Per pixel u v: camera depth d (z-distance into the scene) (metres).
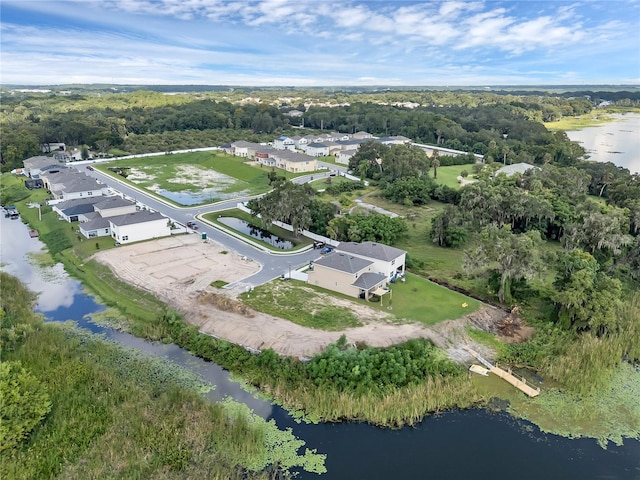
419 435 37.03
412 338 48.62
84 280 64.44
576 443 36.66
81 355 45.66
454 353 47.91
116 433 35.12
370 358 43.25
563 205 85.06
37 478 31.36
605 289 51.00
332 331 49.44
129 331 51.72
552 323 51.88
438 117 199.12
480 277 65.31
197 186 120.00
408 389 40.78
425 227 88.81
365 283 56.59
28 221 92.00
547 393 42.59
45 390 37.12
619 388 43.56
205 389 41.75
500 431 37.72
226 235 81.00
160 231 79.50
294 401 40.03
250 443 34.84
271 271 65.62
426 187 106.12
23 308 55.50
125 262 68.25
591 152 186.62
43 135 157.25
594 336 48.72
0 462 32.00
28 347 45.38
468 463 34.31
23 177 124.75
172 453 33.44
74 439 34.53
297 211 78.62
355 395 40.03
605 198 112.12
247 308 53.94
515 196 83.19
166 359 46.44
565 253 57.50
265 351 45.19
